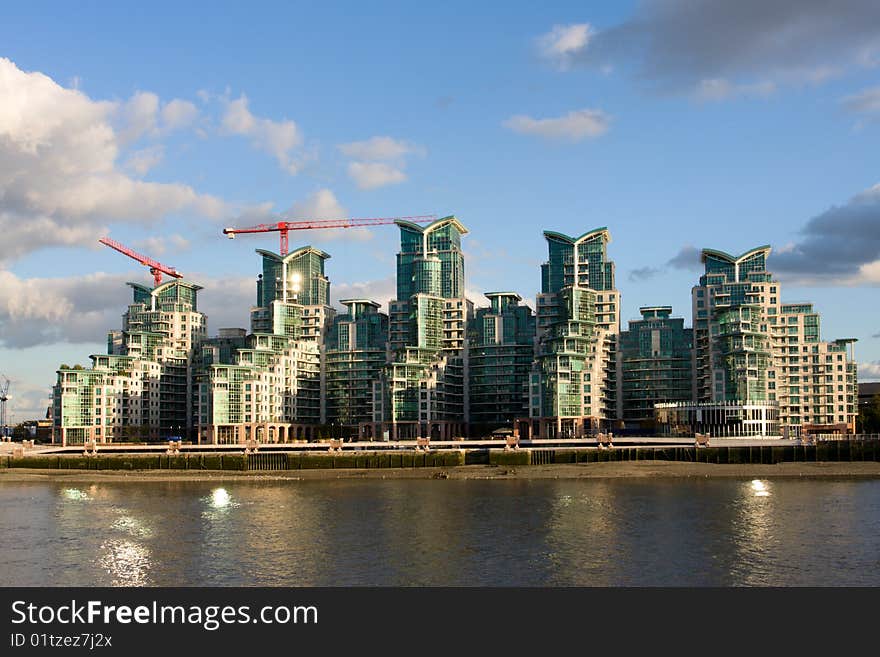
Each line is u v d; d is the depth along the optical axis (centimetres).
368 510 16462
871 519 14475
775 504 16550
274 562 11544
